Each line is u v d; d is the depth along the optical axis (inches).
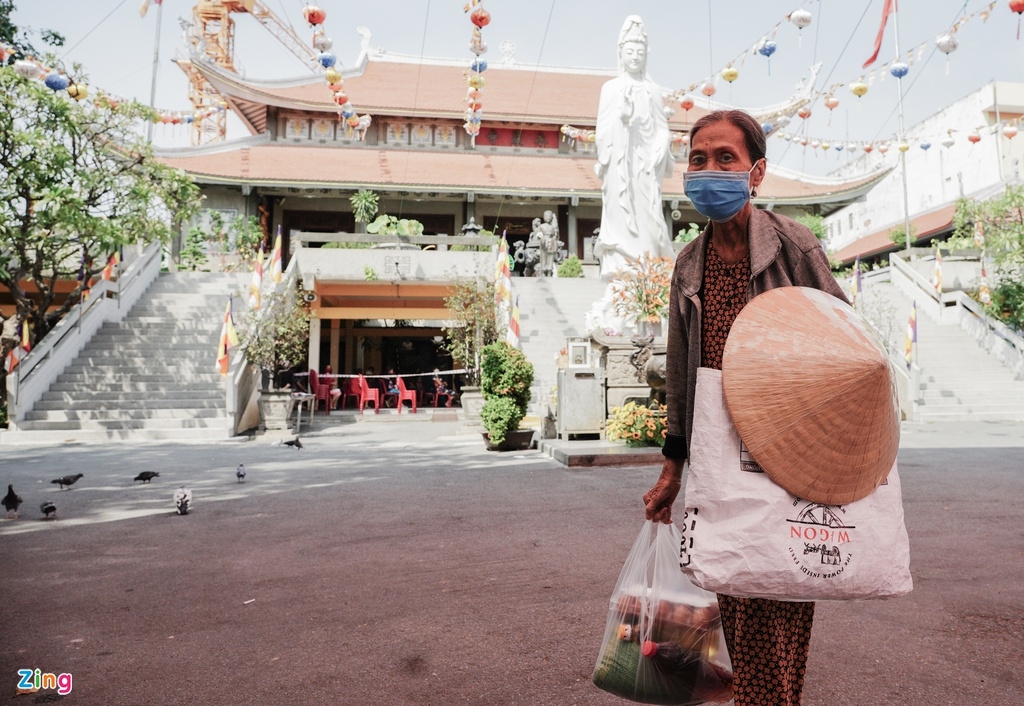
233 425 549.6
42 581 156.1
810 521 55.1
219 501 257.4
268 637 120.6
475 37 366.9
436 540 191.5
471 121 470.6
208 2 1641.2
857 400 54.4
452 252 840.9
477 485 286.8
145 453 430.0
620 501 245.4
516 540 190.1
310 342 828.0
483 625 125.0
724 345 63.7
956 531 196.9
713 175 62.6
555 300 837.2
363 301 936.9
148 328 679.7
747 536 55.3
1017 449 405.1
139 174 597.9
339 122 1282.0
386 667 107.1
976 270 944.3
